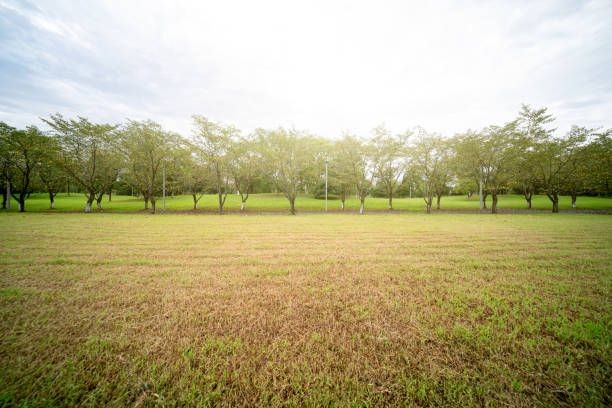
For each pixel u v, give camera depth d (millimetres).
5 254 6785
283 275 5223
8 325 3090
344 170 30797
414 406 2072
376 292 4309
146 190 30422
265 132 29656
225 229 12070
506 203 38094
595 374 2350
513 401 2102
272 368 2432
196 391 2191
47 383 2213
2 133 23125
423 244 8438
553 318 3328
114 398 2123
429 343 2822
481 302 3906
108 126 25250
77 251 7195
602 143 23250
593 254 7031
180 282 4742
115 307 3654
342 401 2119
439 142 27016
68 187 50562
